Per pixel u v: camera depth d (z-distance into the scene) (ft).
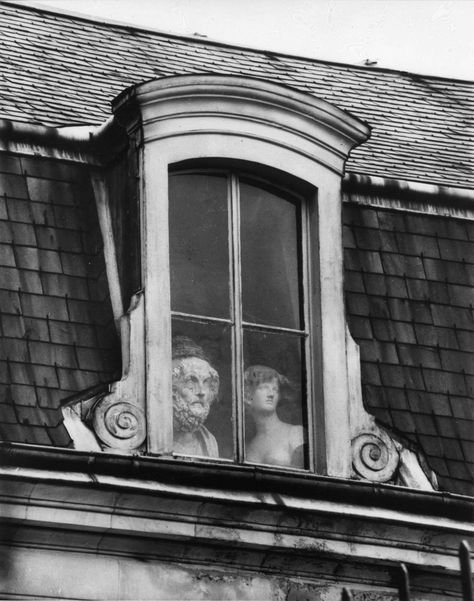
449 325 58.59
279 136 56.70
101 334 54.39
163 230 54.95
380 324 57.77
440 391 57.47
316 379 55.88
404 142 66.23
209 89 55.98
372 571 54.60
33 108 59.72
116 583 52.01
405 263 59.06
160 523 52.39
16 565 51.24
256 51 70.13
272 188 57.00
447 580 55.21
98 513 51.83
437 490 55.88
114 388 53.36
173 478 52.49
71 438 52.54
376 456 55.62
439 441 56.65
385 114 68.39
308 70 70.38
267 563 53.62
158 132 55.57
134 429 53.16
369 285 58.29
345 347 56.24
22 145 56.49
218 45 69.41
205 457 54.08
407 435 56.29
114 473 51.98
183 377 54.49
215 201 56.39
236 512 53.01
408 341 57.82
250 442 54.95
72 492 51.49
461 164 65.16
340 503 54.13
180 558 52.80
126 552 52.29
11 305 53.98
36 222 55.57
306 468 55.26
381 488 54.60
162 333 54.13
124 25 67.72
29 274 54.65
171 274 55.42
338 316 56.39
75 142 57.06
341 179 57.47
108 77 63.62
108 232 56.18
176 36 68.39
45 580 51.39
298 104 56.75
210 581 53.01
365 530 54.29
